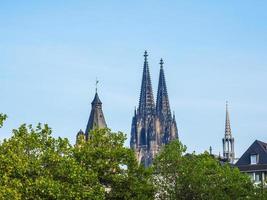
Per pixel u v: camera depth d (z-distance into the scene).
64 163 130.12
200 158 166.75
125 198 138.88
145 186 141.62
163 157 158.88
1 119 116.88
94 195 129.50
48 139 136.75
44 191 122.06
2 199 112.06
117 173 141.62
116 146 146.88
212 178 160.50
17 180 119.25
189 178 155.12
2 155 121.19
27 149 132.38
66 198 124.81
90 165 140.25
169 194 155.38
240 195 162.38
